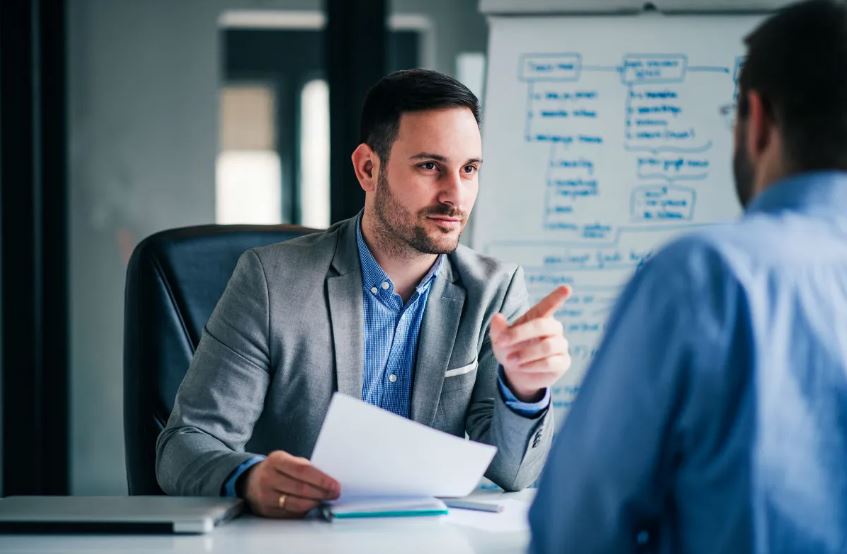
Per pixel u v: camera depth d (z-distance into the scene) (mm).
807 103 735
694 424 693
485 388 1494
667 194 2342
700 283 696
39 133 2945
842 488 697
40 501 1170
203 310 1625
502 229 2334
